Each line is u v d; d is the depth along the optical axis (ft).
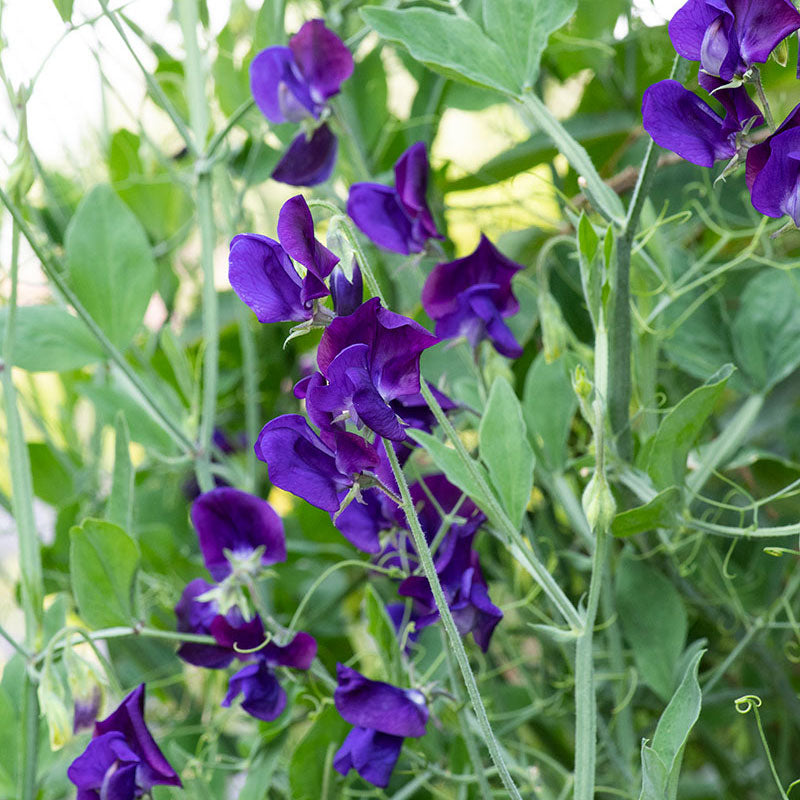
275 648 2.04
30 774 2.13
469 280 2.04
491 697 2.47
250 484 2.50
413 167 2.06
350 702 1.94
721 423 2.45
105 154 2.81
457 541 1.96
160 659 2.65
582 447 2.33
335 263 1.69
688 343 2.24
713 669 2.36
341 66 2.15
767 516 2.35
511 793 1.70
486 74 1.94
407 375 1.68
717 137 1.71
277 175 2.17
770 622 2.23
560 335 1.99
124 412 2.43
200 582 2.09
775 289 2.22
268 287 1.68
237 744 2.50
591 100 2.57
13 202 2.12
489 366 2.09
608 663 2.37
